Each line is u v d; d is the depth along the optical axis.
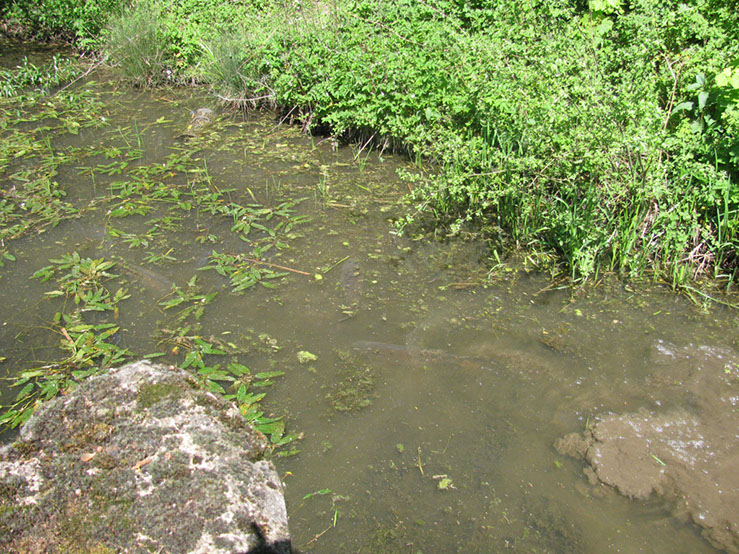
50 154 5.98
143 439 1.96
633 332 3.78
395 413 3.21
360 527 2.63
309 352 3.60
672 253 4.39
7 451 1.90
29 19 9.70
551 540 2.60
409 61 5.90
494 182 4.88
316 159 5.98
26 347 3.58
